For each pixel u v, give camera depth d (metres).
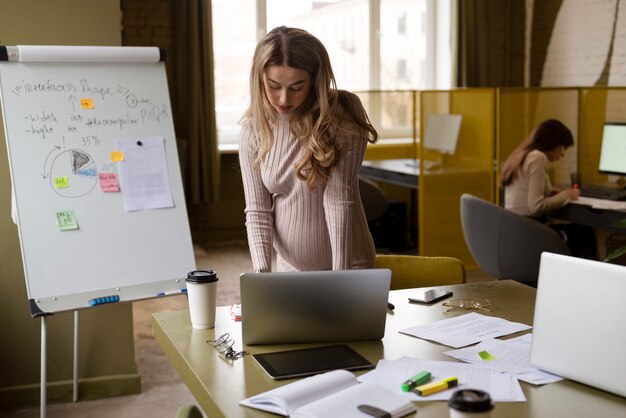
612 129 5.11
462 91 6.06
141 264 3.19
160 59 3.38
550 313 1.71
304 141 2.25
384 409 1.48
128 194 3.23
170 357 2.04
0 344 3.56
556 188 5.37
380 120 7.73
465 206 4.37
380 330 1.97
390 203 7.00
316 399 1.56
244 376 1.76
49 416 3.47
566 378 1.70
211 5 7.08
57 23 3.43
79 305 3.07
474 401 1.33
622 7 6.69
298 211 2.36
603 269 1.62
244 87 7.69
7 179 3.46
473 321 2.13
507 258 4.25
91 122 3.22
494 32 7.89
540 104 5.91
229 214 7.63
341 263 2.28
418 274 2.90
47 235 3.07
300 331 1.96
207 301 2.10
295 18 7.71
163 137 3.34
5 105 3.09
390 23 8.00
